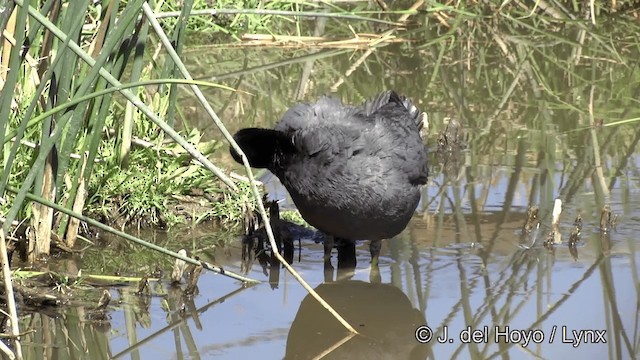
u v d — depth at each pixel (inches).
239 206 477.4
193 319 364.8
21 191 348.2
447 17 875.4
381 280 406.6
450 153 565.3
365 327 363.6
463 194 504.7
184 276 406.6
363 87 697.0
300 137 381.7
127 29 389.7
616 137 591.2
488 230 457.7
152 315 366.9
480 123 622.2
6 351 302.4
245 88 694.5
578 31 845.8
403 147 399.2
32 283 382.9
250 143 390.9
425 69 748.0
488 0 886.4
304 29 862.5
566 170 534.9
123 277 396.2
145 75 555.8
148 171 476.4
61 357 331.9
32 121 339.9
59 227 422.0
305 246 448.8
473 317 370.0
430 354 344.8
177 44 409.4
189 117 619.8
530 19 879.1
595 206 481.4
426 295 389.1
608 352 340.2
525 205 486.6
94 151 412.5
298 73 735.1
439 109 650.8
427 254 431.8
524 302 381.7
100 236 447.5
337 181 381.4
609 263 417.4
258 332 355.9
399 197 393.7
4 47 392.8
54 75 373.7
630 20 869.8
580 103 662.5
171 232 459.8
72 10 372.2
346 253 437.1
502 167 542.6
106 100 403.5
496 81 718.5
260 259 431.8
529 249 434.3
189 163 490.3
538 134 598.9
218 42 809.5
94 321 359.3
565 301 382.0
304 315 372.8
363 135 391.2
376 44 809.5
